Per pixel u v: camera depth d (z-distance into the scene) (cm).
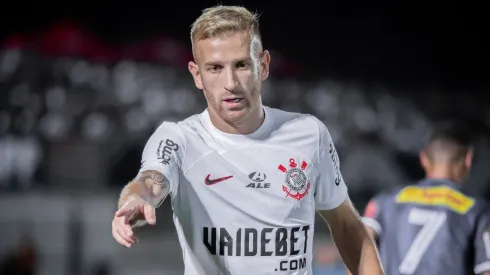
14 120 6488
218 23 937
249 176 976
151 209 834
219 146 987
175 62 7956
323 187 1045
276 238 970
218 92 944
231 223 967
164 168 936
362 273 1107
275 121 1016
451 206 1570
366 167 6003
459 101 7475
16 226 4812
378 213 1606
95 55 7800
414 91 7812
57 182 5450
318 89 7762
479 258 1534
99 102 6912
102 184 5531
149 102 7050
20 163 5572
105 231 4819
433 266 1542
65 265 4541
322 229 4588
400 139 7025
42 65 7250
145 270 4500
